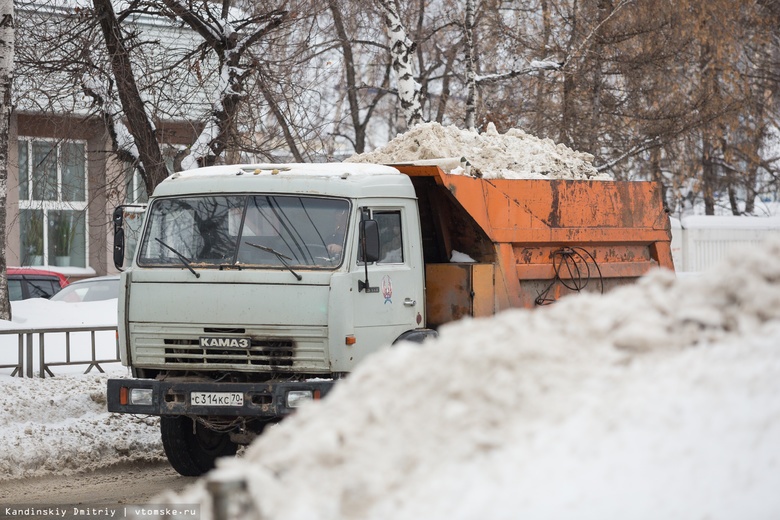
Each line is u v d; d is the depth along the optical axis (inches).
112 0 1770.4
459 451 351.6
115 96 1696.6
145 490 896.3
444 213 986.7
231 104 1670.8
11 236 2706.7
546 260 1043.3
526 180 1023.6
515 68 2390.5
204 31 1667.1
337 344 845.2
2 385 1166.3
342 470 352.5
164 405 873.5
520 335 413.4
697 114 2532.0
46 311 1641.2
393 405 383.6
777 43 3142.2
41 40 1697.8
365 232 861.8
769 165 3294.8
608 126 2480.3
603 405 362.9
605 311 426.3
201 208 906.1
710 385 364.2
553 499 323.9
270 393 848.3
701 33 2509.8
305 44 1813.5
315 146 1812.3
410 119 1905.8
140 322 897.5
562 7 2434.8
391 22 1903.3
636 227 1146.7
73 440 1046.4
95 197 1839.3
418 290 923.4
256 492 336.2
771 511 311.4
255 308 861.2
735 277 416.5
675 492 321.7
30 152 2448.3
